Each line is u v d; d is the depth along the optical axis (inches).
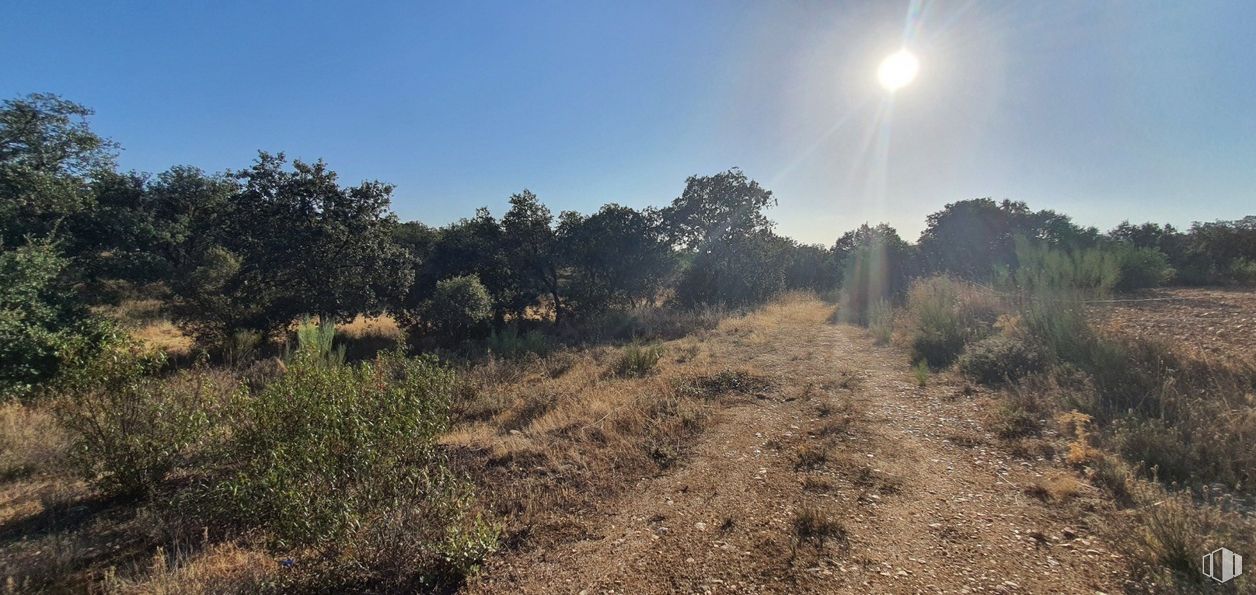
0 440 224.1
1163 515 124.4
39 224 642.2
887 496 158.2
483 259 681.6
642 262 748.0
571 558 133.1
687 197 815.1
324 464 134.6
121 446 181.3
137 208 978.1
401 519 127.7
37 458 212.4
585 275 735.7
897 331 440.8
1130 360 237.9
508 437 233.3
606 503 164.6
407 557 125.4
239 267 571.2
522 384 354.0
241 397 180.9
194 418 187.8
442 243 720.3
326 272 565.9
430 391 206.2
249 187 544.7
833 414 242.8
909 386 284.8
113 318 510.0
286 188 552.7
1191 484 146.6
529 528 149.0
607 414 250.5
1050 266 471.8
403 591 121.3
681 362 386.6
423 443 155.6
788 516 148.9
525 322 709.9
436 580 124.4
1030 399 227.9
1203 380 214.1
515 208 679.7
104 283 824.3
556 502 165.9
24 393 278.5
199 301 513.3
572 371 382.3
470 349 514.3
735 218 826.2
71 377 185.3
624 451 204.5
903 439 205.9
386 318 732.7
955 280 524.4
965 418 224.4
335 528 123.0
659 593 116.6
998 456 182.5
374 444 140.3
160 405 189.6
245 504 145.2
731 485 172.1
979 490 158.2
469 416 284.2
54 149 757.3
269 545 140.3
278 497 129.4
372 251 590.6
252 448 167.6
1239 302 406.6
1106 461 160.7
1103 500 144.0
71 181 727.1
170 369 408.5
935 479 168.4
